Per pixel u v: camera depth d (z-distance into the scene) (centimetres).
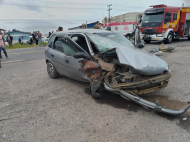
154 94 398
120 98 397
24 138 268
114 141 254
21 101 401
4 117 331
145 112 332
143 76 330
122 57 340
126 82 325
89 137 265
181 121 298
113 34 490
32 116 332
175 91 414
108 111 340
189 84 456
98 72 352
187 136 258
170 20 1334
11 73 661
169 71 363
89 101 387
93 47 414
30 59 977
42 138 267
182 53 861
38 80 557
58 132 280
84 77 407
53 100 400
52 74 555
